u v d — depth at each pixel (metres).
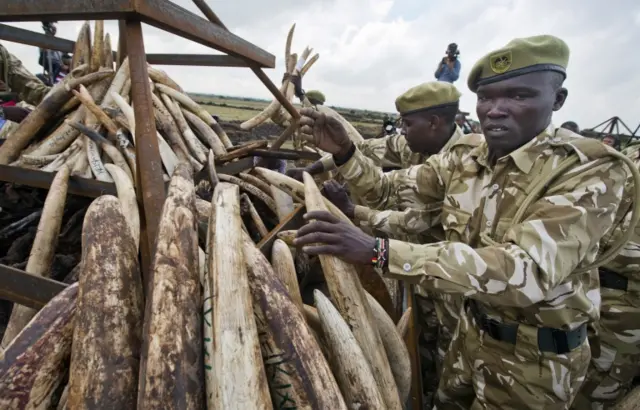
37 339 0.84
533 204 1.17
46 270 1.52
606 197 1.08
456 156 1.63
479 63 1.26
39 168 1.89
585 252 1.06
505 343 1.39
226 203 1.04
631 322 2.08
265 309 0.90
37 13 0.96
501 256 1.03
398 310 1.67
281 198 1.90
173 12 1.05
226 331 0.79
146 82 1.05
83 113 2.14
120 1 0.92
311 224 1.15
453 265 1.05
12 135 2.06
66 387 0.86
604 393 2.21
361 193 1.95
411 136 2.41
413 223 1.80
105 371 0.78
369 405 0.95
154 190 1.05
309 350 0.89
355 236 1.13
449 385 1.69
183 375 0.75
